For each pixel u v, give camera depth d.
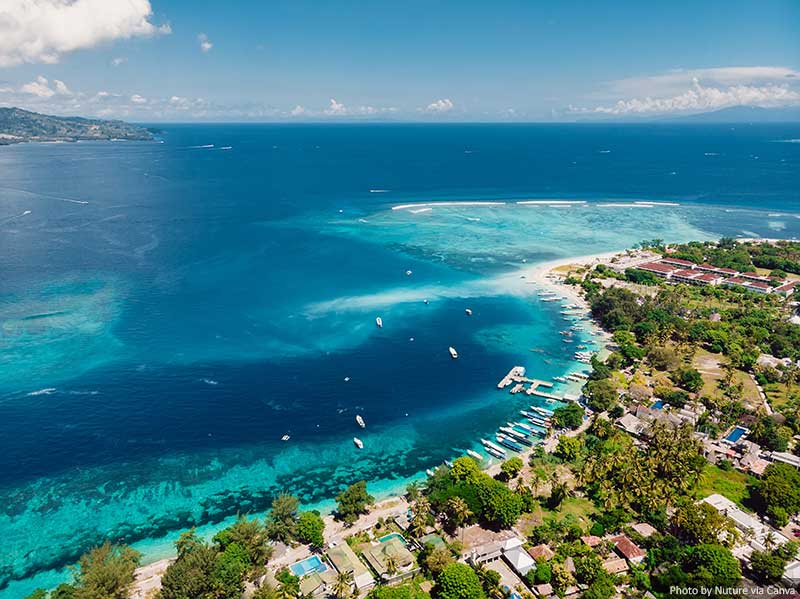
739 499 115.69
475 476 117.88
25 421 142.00
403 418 151.38
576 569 95.44
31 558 103.38
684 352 185.25
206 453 134.00
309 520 105.12
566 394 162.62
